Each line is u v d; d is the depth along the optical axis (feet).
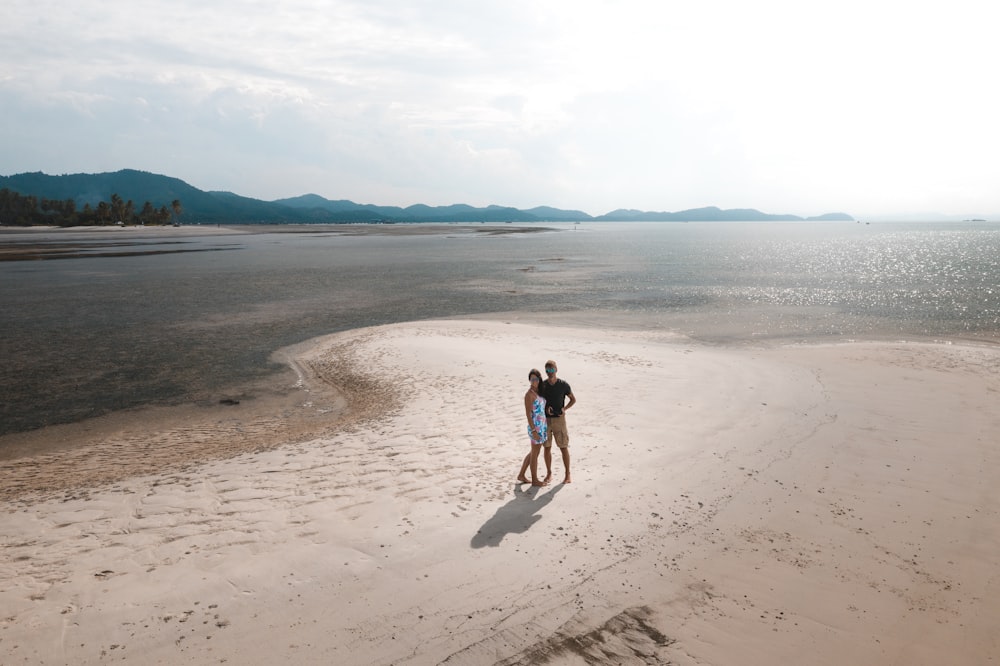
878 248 346.33
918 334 79.41
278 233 598.75
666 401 45.06
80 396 53.42
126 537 24.66
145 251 280.10
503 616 19.04
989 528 25.75
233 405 50.60
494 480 30.17
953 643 18.42
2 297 119.03
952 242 429.79
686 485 29.73
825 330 83.30
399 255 270.05
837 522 26.21
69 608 19.20
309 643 17.57
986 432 38.34
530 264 219.41
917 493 29.27
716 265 215.92
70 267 190.90
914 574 22.22
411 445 36.06
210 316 97.86
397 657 17.04
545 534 24.44
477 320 92.53
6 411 49.14
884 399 46.21
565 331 80.89
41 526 26.27
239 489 29.89
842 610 19.93
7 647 17.15
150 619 18.62
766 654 17.62
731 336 78.89
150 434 43.34
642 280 159.74
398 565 21.97
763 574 21.97
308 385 56.70
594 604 19.77
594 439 36.42
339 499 28.12
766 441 36.42
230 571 21.54
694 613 19.52
